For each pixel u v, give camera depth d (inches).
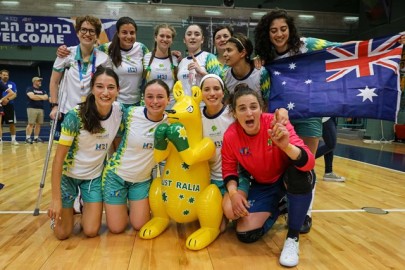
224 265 79.0
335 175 180.9
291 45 108.1
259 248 89.4
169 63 131.5
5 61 561.3
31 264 77.8
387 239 96.6
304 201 81.7
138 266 77.4
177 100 96.3
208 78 95.3
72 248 87.2
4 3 519.5
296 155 76.9
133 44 128.4
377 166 228.8
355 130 511.5
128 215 108.8
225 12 560.4
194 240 87.6
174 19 547.8
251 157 89.0
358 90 105.1
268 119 87.4
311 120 108.7
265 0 569.3
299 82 108.4
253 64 107.7
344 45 109.3
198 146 91.5
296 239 82.9
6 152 258.2
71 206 94.8
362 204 133.8
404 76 430.6
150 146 96.0
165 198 94.7
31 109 322.0
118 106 97.7
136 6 540.1
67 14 530.0
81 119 90.0
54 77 122.7
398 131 402.9
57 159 87.4
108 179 97.2
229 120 97.1
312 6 578.9
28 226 103.3
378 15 530.6
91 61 118.5
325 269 77.8
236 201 85.3
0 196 137.9
